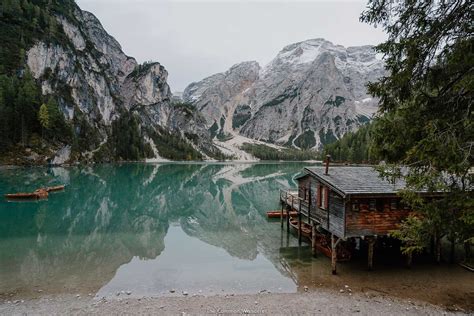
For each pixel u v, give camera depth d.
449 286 15.73
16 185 52.88
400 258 19.59
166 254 21.94
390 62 8.76
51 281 16.61
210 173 98.12
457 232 9.18
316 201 20.48
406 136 8.73
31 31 138.12
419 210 9.51
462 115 8.02
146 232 28.47
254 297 14.76
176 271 18.44
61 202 40.53
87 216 34.19
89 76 166.25
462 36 7.58
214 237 26.81
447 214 8.79
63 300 14.36
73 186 54.94
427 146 7.58
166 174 89.44
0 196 42.53
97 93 167.62
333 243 17.95
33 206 37.69
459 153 7.47
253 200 48.34
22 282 16.41
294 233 27.80
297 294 15.05
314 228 20.98
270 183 71.06
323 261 19.91
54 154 96.81
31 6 149.50
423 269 17.89
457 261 18.88
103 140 145.88
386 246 21.50
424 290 15.30
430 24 7.94
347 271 17.91
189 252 22.41
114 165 116.19
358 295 14.86
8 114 94.44
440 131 7.80
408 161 8.88
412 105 8.75
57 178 65.06
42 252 21.84
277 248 23.22
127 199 46.22
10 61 121.12
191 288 15.88
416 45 8.02
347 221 16.88
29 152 91.75
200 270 18.62
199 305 13.93
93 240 25.28
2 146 88.19
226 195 53.47
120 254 21.84
